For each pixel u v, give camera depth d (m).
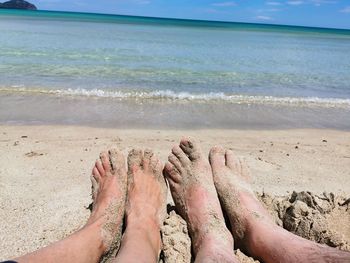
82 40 4.87
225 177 0.64
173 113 1.53
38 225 0.65
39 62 2.66
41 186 0.82
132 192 0.63
